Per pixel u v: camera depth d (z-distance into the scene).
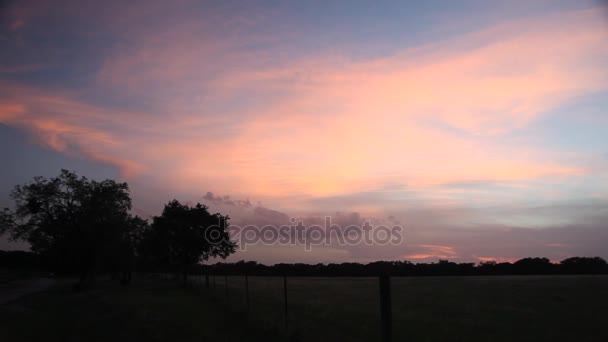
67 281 88.31
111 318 20.53
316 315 19.81
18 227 57.62
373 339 14.56
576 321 18.39
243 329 15.61
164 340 14.42
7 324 19.31
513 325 17.69
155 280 79.75
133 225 61.88
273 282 56.53
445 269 85.75
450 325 17.75
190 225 60.00
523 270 89.56
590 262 85.44
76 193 58.84
